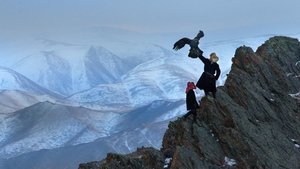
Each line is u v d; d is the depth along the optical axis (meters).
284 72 36.47
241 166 25.83
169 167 26.69
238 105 29.08
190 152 25.50
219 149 26.84
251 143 26.70
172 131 29.12
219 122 27.89
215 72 29.02
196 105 28.72
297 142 29.08
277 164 26.25
